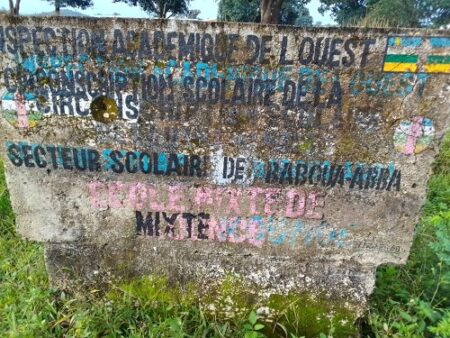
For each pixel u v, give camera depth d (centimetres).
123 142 203
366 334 233
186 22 177
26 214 222
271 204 213
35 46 185
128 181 212
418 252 278
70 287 241
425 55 178
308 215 214
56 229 226
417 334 213
